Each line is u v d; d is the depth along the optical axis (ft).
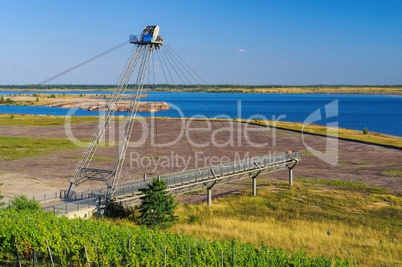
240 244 81.61
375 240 114.73
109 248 71.10
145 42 135.03
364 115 652.48
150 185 120.98
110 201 123.34
